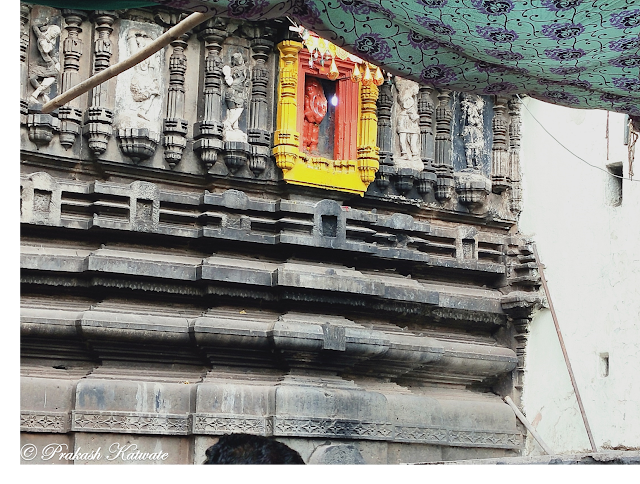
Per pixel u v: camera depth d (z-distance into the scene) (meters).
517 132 16.39
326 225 14.42
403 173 15.38
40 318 12.73
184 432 12.98
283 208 14.18
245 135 14.29
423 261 15.27
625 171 14.55
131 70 13.77
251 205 14.13
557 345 15.41
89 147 13.43
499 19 6.75
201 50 14.30
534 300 15.66
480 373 15.74
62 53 13.45
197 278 13.55
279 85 14.47
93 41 13.62
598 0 6.47
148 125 13.80
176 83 13.98
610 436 14.27
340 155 14.88
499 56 7.28
